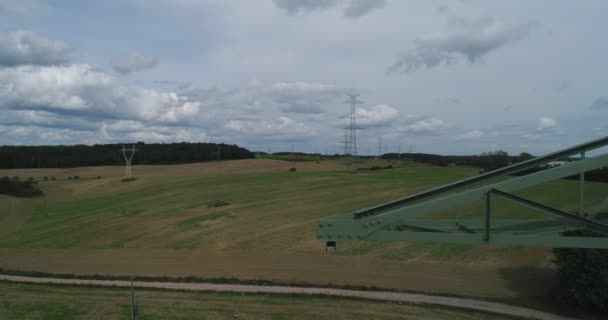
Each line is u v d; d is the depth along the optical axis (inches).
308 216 1700.3
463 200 313.4
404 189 2385.6
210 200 2116.1
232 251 1278.3
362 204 1955.0
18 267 1176.2
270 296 856.9
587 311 770.2
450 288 916.6
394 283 954.1
